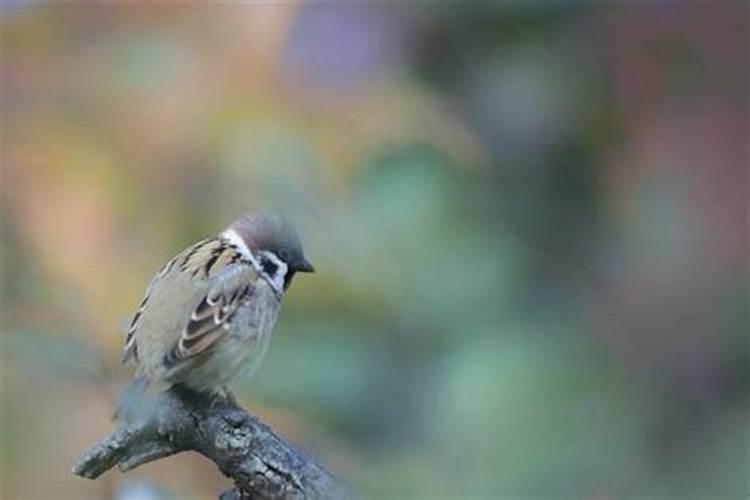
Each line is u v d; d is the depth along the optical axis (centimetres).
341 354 814
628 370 640
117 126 812
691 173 693
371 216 817
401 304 791
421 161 830
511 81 838
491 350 678
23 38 813
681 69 725
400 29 845
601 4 779
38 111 813
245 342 755
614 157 757
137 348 744
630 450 612
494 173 829
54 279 801
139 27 815
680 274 659
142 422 631
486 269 777
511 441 636
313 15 825
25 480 759
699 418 616
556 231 788
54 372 773
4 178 805
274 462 620
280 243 780
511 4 841
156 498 773
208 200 813
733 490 586
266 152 811
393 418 786
